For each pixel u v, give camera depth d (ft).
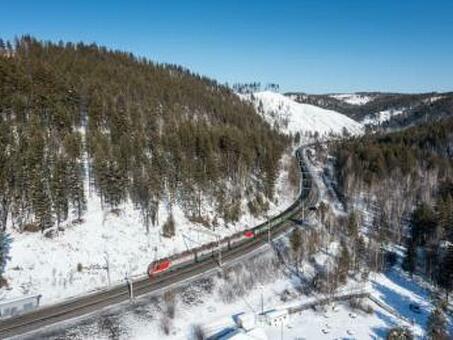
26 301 240.73
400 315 262.26
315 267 321.32
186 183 385.50
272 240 366.22
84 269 282.97
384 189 499.10
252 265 314.14
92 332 224.74
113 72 651.66
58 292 260.42
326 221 406.00
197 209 383.86
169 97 652.48
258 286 289.74
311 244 339.77
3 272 259.60
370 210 464.24
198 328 236.43
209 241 356.38
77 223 320.09
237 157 473.67
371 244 338.95
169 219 353.72
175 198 391.04
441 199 366.84
